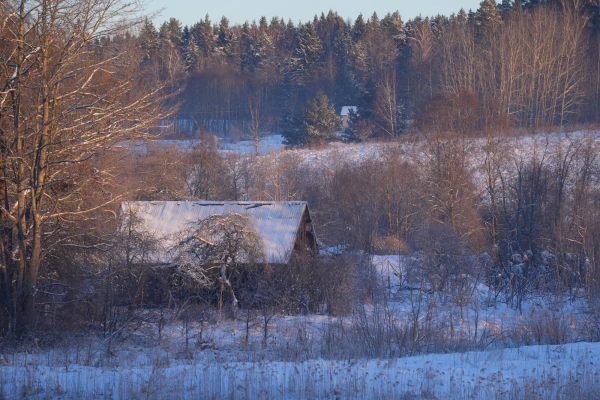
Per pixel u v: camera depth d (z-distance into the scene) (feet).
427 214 276.41
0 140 128.98
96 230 143.54
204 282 155.53
